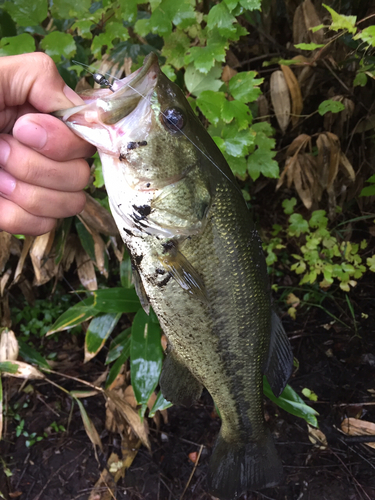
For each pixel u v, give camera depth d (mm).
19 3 319
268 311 278
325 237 489
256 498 374
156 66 223
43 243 404
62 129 197
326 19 417
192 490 388
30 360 435
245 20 438
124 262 430
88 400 473
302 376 458
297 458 395
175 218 236
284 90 400
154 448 420
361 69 373
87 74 385
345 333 491
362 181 514
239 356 273
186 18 313
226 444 316
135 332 375
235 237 251
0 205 211
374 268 470
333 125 498
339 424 412
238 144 332
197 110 399
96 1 372
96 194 441
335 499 362
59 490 396
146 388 360
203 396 461
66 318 393
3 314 478
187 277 241
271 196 577
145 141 221
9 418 457
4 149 197
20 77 204
